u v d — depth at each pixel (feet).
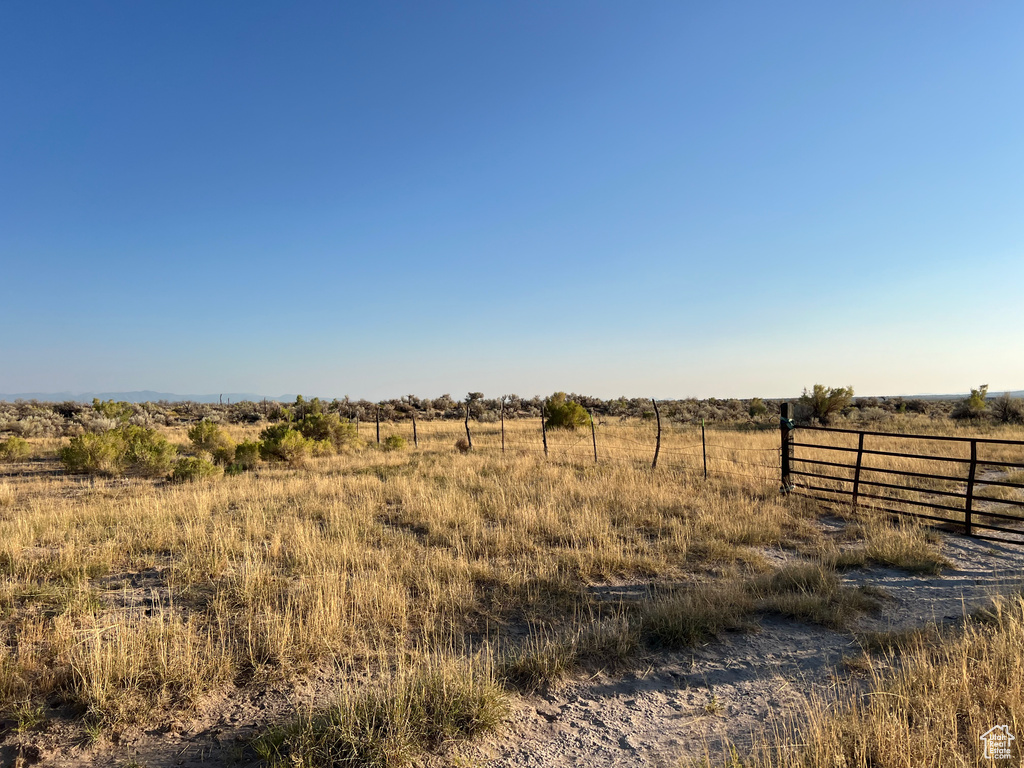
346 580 22.47
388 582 21.80
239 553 26.25
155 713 13.60
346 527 29.84
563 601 21.15
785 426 41.78
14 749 12.36
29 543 27.84
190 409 169.07
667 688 15.39
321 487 41.52
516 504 36.40
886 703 12.66
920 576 24.88
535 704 14.56
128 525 30.76
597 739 13.01
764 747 11.89
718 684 15.53
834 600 21.13
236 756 12.09
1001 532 32.76
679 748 12.61
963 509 32.04
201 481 46.50
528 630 19.12
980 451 62.03
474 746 12.56
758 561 26.12
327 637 17.19
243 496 39.52
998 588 22.34
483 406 176.86
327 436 78.18
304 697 14.52
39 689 14.48
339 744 12.11
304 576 22.75
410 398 196.44
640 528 32.17
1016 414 98.63
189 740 12.83
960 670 13.98
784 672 16.10
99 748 12.53
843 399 103.19
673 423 114.01
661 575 24.54
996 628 17.40
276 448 61.00
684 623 18.56
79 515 33.63
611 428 98.17
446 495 37.88
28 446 70.08
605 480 43.98
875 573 25.34
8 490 41.22
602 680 15.80
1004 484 43.62
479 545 28.04
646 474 47.14
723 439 78.28
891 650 16.69
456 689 13.75
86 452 54.75
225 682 15.17
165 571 24.25
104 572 24.26
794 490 41.70
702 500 37.70
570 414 97.50
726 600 20.40
